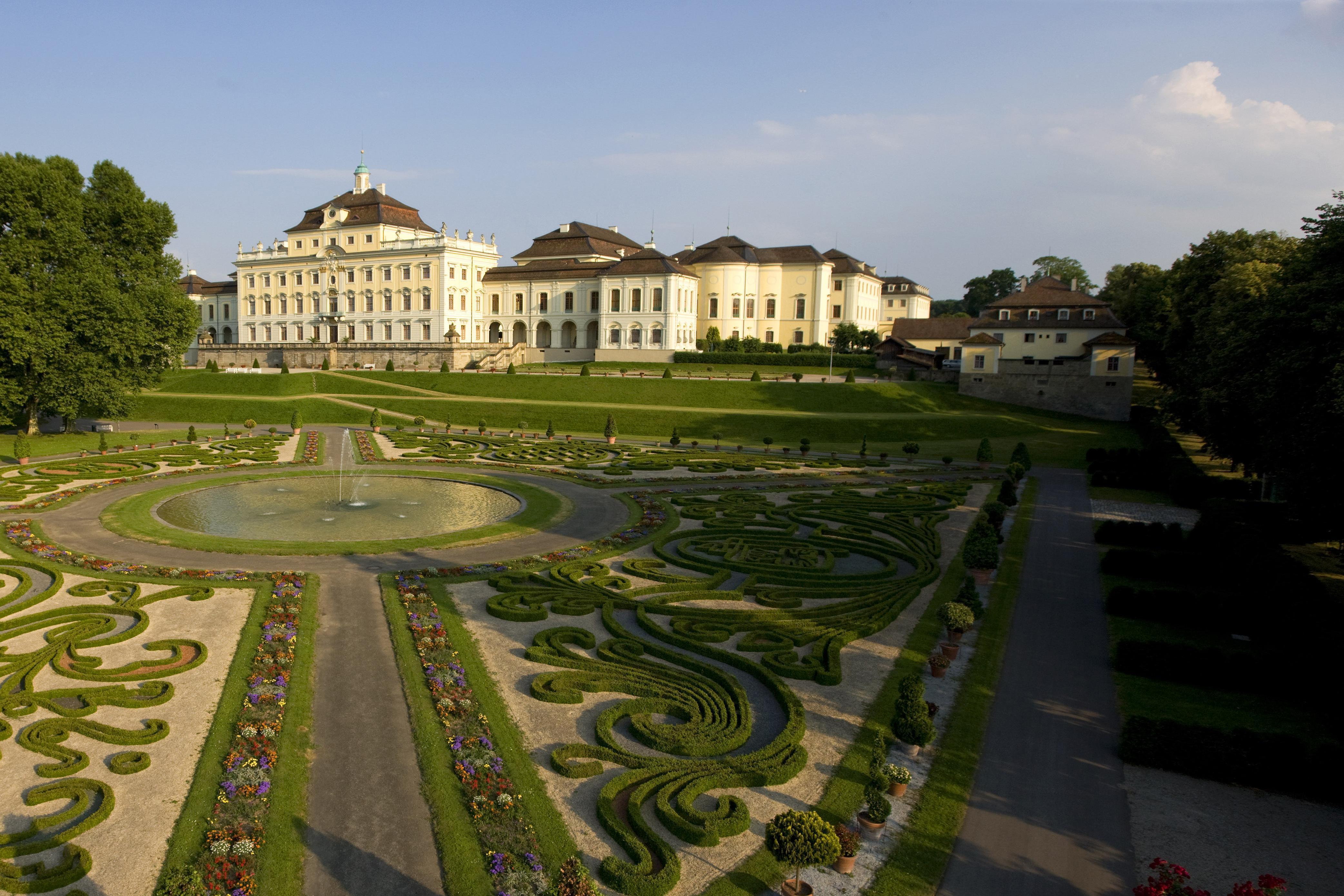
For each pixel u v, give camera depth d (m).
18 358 63.94
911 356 131.25
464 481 60.69
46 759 20.67
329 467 65.94
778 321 153.50
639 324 138.50
